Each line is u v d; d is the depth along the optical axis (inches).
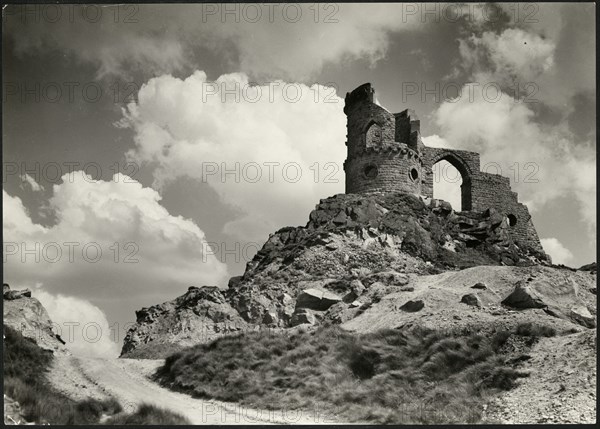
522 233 3149.6
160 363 1887.3
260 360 1790.1
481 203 3139.8
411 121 3056.1
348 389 1573.6
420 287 2223.2
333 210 2790.4
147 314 2434.8
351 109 3006.9
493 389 1427.2
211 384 1691.7
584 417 1223.5
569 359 1440.7
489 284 2112.5
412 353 1665.8
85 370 1700.3
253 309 2374.5
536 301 1911.9
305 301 2305.6
